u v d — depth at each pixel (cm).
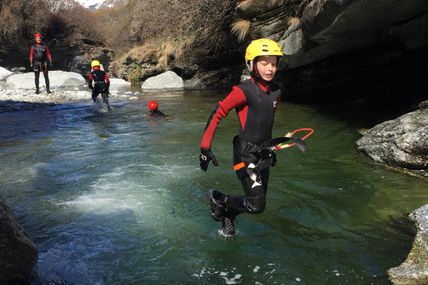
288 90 1133
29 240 251
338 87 1051
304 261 287
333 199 395
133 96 1334
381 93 892
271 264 285
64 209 388
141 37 2352
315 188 424
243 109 288
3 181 471
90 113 973
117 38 2780
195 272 278
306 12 812
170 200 406
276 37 1029
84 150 606
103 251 308
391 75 984
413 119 496
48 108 1066
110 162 539
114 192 430
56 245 318
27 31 2612
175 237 329
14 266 239
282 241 317
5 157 575
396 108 759
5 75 2003
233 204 311
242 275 273
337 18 699
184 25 1831
